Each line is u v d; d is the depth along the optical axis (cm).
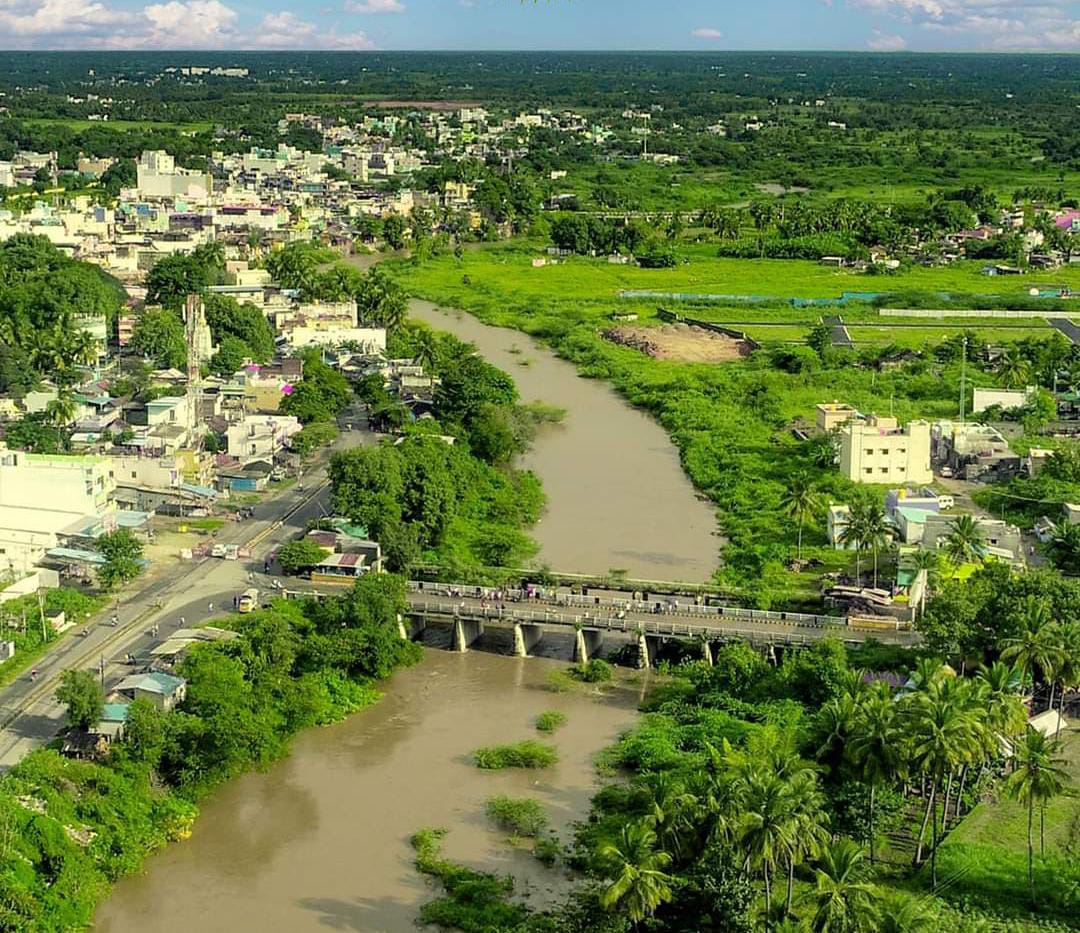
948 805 17988
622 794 18575
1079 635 19150
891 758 16200
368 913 16262
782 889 15775
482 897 16362
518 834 17875
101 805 17450
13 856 15975
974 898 15962
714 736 19800
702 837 15650
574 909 16138
